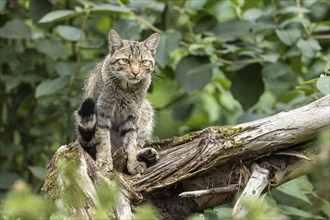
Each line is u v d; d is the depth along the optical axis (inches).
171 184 275.9
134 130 324.8
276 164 277.6
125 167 299.3
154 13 439.2
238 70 414.6
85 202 242.1
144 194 276.7
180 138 291.1
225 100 537.6
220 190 271.1
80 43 417.1
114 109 323.0
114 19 439.8
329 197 352.8
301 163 278.4
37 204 153.3
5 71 494.0
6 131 482.9
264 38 435.5
